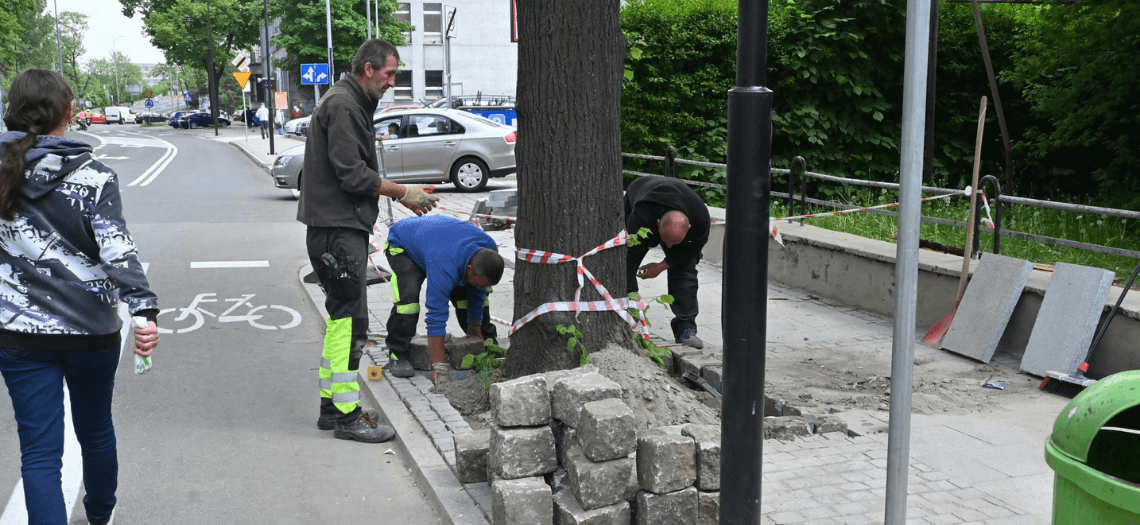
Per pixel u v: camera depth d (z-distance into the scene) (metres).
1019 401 5.36
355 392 4.96
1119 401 2.16
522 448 3.60
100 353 3.28
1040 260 7.79
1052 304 5.94
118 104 152.75
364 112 4.82
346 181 4.67
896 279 2.64
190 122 67.19
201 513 4.02
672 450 3.47
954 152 13.06
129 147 38.75
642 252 6.12
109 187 3.18
